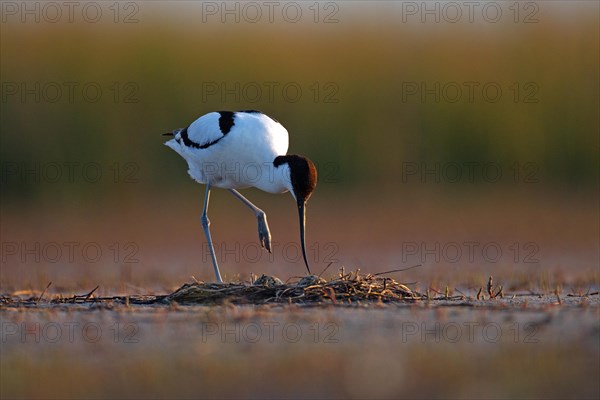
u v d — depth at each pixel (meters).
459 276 12.23
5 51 19.81
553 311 8.65
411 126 20.52
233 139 10.52
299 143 20.00
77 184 19.44
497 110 20.78
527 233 16.92
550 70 21.08
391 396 6.04
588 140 20.81
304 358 6.93
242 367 6.74
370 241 16.20
